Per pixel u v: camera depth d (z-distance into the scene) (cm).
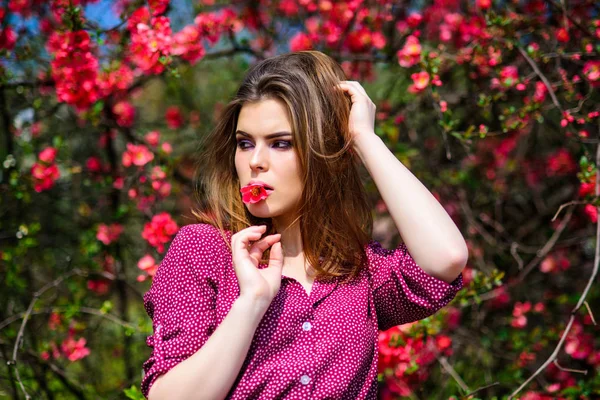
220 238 140
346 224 149
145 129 363
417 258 138
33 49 304
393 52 309
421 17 298
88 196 346
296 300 138
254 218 153
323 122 144
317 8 317
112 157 329
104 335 360
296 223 149
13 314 316
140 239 351
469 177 330
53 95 314
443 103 260
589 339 298
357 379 138
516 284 319
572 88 260
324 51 310
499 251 340
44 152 289
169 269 136
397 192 140
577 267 347
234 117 151
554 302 338
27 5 300
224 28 294
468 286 276
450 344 295
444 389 318
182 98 383
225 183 153
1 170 315
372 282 149
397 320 150
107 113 312
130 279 362
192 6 351
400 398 318
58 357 310
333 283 144
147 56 264
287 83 140
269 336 133
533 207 356
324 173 145
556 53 266
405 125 329
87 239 321
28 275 332
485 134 257
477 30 275
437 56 263
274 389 130
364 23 310
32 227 298
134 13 269
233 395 130
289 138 139
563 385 302
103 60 296
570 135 260
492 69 284
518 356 308
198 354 122
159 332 130
